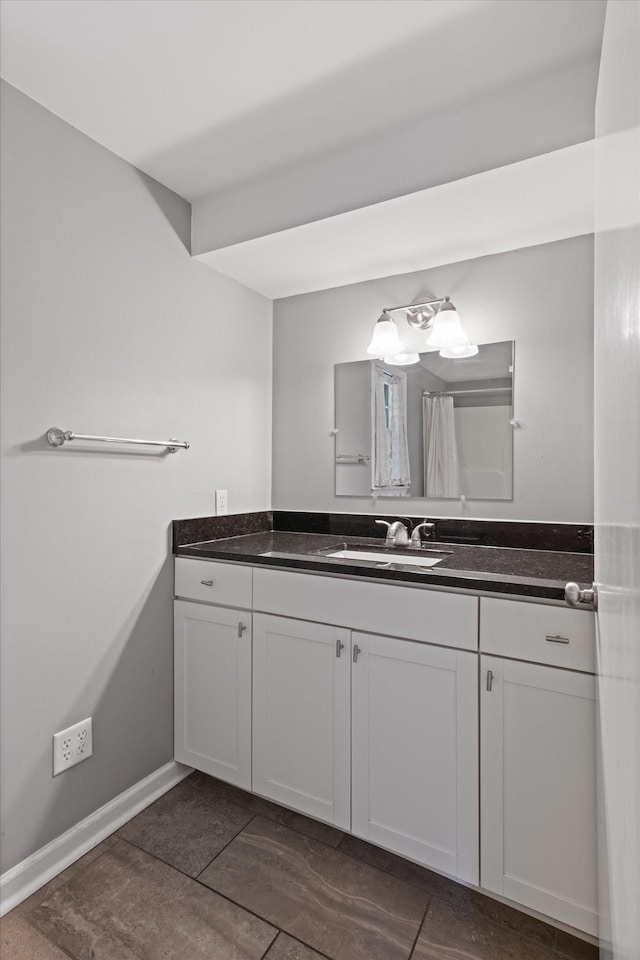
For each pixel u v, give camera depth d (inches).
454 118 59.7
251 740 69.2
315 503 93.7
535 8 47.1
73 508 62.5
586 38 50.0
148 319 72.4
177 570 76.3
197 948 50.3
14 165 56.0
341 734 62.0
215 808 71.0
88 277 64.0
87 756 63.7
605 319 28.1
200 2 46.6
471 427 80.0
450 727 55.2
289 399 96.6
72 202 62.2
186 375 78.9
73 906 54.9
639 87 14.6
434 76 55.0
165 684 75.2
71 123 61.8
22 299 56.8
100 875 59.0
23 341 56.9
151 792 72.4
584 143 52.8
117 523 68.0
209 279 83.4
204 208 78.3
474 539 78.8
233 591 71.0
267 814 69.8
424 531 82.4
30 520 57.9
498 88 56.8
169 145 66.1
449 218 68.0
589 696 48.1
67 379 61.6
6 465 55.6
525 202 64.0
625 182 18.3
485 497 79.0
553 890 49.6
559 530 73.1
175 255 76.8
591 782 47.9
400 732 58.1
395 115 60.9
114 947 50.3
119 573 68.3
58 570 60.9
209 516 82.8
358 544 82.5
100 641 65.7
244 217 74.8
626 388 18.0
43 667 59.2
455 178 59.5
